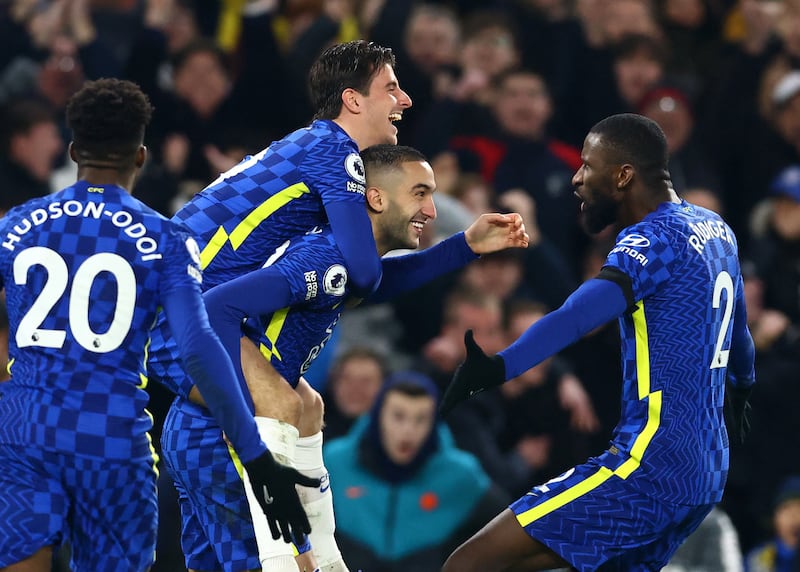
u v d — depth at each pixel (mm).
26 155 31531
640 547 17359
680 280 16672
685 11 42438
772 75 38125
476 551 16906
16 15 39625
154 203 30562
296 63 37500
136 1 39156
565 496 16859
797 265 33156
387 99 17688
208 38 38531
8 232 15688
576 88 38906
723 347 17219
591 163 17266
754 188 37938
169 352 16828
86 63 37469
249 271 16891
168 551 23750
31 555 15383
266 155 17250
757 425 29406
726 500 29547
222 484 16609
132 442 15578
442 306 30281
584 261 33656
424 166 17359
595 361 29031
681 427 16672
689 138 36719
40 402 15367
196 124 34281
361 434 24547
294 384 17047
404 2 37625
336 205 16641
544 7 40125
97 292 15438
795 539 27062
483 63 37562
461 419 26641
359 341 30219
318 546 17906
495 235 18484
